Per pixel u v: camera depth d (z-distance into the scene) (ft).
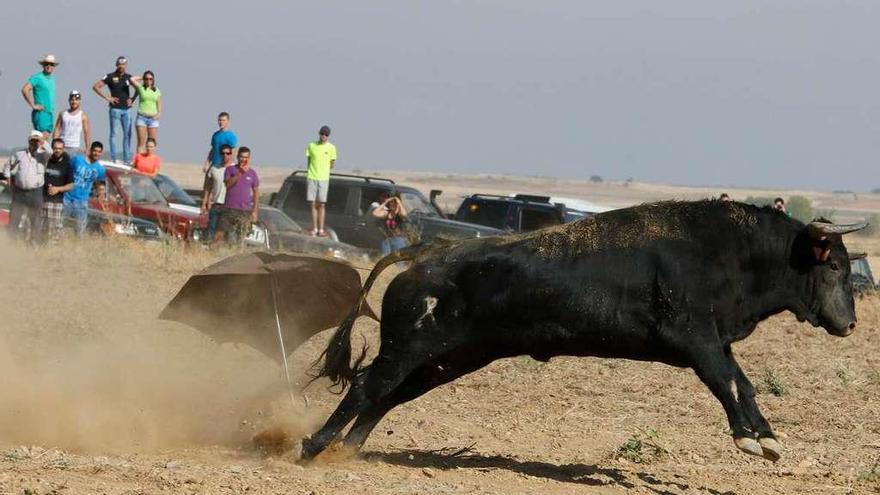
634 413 125.39
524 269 91.25
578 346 92.53
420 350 93.25
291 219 246.27
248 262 100.01
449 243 94.79
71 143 218.38
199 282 100.53
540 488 91.76
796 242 94.48
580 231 92.68
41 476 79.15
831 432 119.75
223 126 223.71
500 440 111.86
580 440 112.98
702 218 93.15
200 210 238.48
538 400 129.49
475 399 129.29
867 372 149.07
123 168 236.02
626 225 92.53
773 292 95.20
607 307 90.94
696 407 128.06
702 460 106.42
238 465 91.86
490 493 85.81
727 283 92.58
